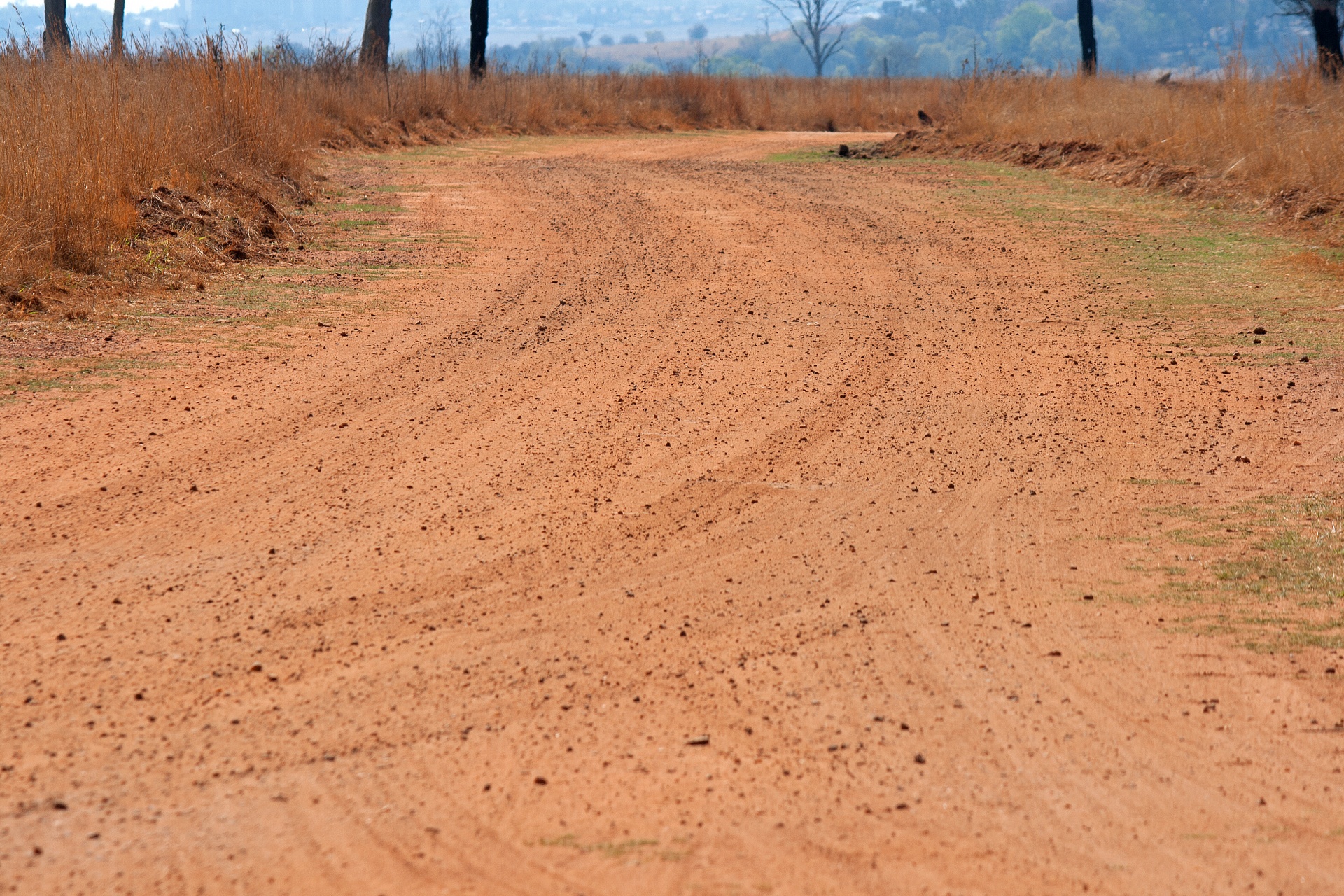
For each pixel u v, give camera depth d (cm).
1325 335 1892
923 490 1262
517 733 768
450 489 1215
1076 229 2928
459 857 631
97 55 2936
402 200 3200
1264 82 3894
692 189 3581
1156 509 1212
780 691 838
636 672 859
